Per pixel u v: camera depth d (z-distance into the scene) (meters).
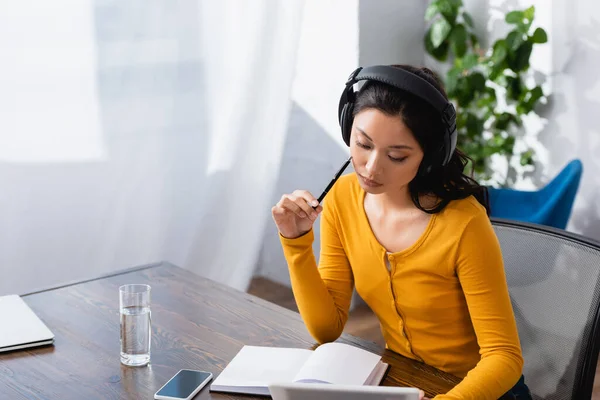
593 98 3.02
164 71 2.91
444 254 1.34
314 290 1.47
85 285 1.78
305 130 3.42
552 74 3.14
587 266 1.39
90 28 2.70
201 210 3.14
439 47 3.38
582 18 3.00
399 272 1.41
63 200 2.77
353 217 1.48
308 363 1.29
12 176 2.65
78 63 2.70
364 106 1.26
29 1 2.55
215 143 3.11
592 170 3.07
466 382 1.22
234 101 3.10
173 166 3.02
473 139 3.37
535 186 3.28
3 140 2.60
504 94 3.33
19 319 1.53
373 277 1.46
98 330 1.52
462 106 3.31
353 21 3.16
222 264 3.24
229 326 1.55
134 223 2.97
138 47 2.82
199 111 3.04
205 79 3.03
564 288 1.42
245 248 3.29
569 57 3.07
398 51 3.38
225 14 3.00
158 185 3.00
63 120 2.71
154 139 2.95
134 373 1.33
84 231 2.85
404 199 1.41
